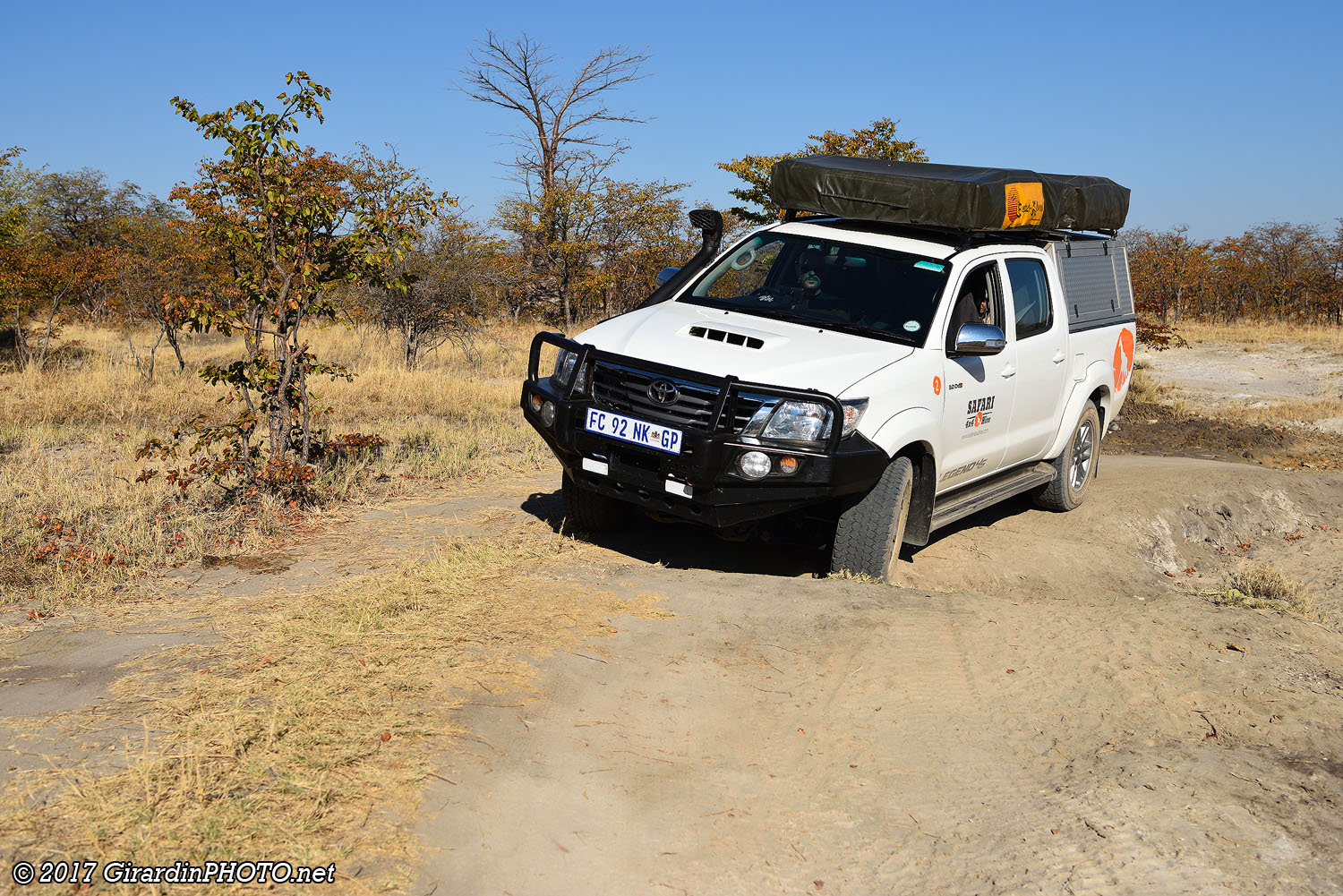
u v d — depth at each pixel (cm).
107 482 747
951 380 558
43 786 289
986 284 616
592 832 289
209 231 742
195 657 393
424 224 766
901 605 479
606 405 520
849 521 527
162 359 1797
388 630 413
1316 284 3581
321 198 736
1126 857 283
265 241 724
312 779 296
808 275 604
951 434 565
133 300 1672
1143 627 470
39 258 1784
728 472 486
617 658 399
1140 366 2222
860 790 323
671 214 2834
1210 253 3850
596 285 2789
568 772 316
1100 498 848
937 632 449
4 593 488
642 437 504
